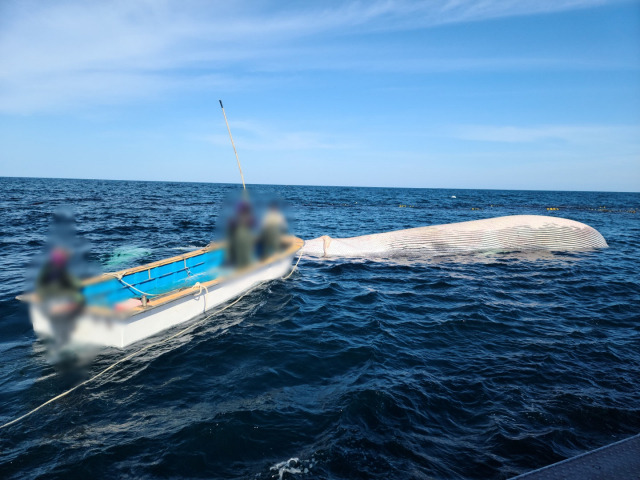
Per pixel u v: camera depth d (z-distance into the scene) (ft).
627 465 6.52
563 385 16.42
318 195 250.57
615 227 80.02
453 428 13.53
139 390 15.71
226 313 24.31
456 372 17.51
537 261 40.93
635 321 24.58
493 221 46.39
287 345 20.06
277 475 11.14
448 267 38.24
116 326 18.49
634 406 14.90
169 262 26.86
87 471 11.28
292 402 14.96
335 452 12.06
